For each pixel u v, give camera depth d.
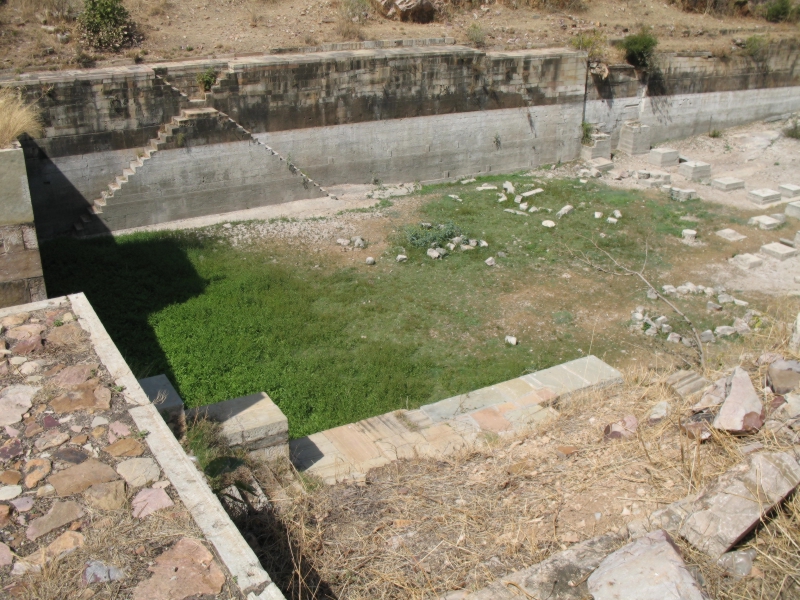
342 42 20.92
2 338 6.62
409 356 12.39
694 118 25.45
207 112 17.11
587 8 27.25
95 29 18.44
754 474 5.14
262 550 5.39
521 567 5.04
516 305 14.26
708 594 4.29
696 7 29.05
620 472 6.02
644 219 18.61
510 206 19.38
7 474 4.98
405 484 6.55
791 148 24.12
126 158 17.02
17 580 4.15
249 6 22.42
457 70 20.25
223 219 17.84
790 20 29.19
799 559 4.67
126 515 4.65
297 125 18.77
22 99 14.97
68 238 16.27
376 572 5.20
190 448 6.57
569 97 22.33
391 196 19.86
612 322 13.70
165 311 13.10
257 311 13.41
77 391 5.91
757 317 12.15
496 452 7.06
